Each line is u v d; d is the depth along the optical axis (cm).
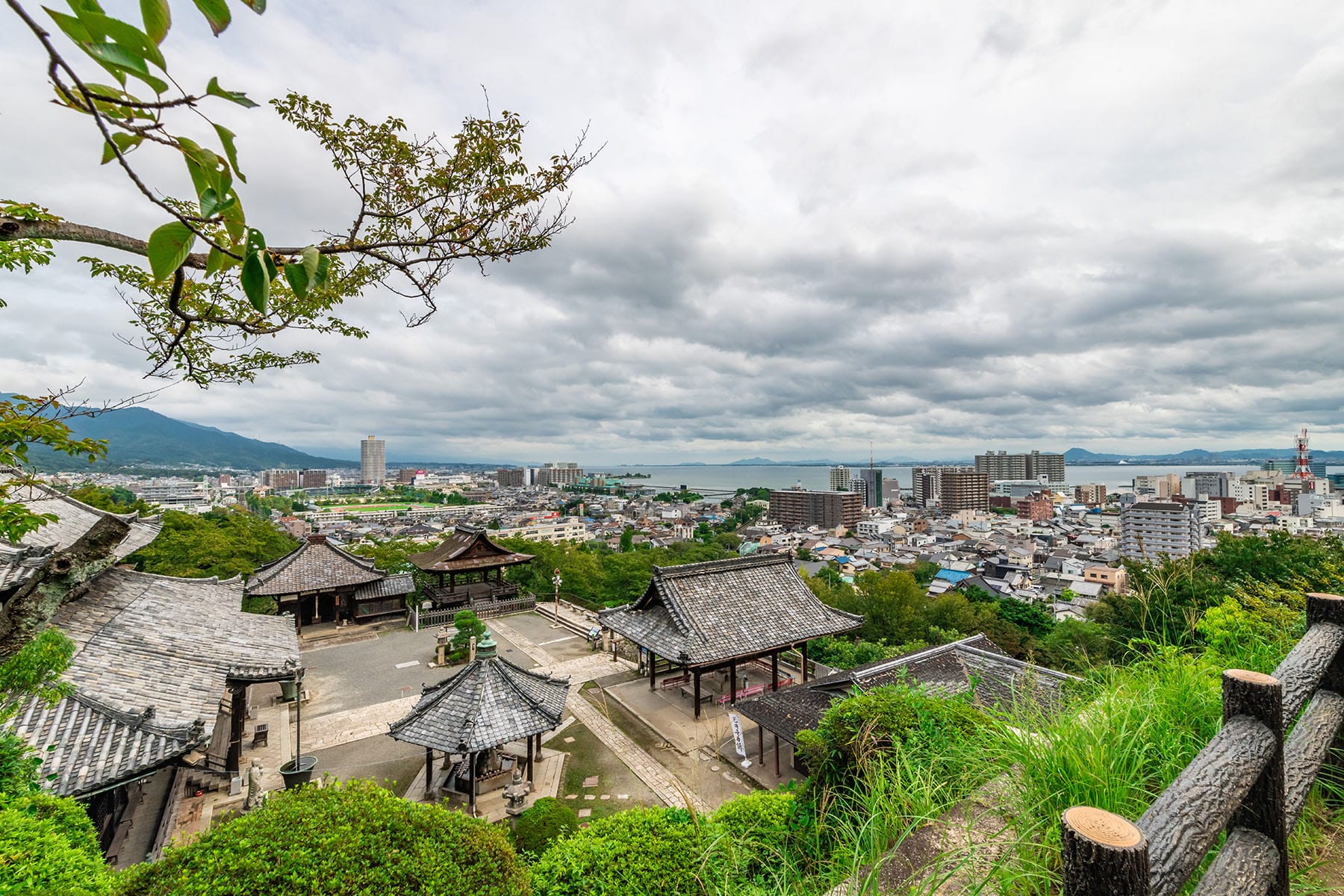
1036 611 4662
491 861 518
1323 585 1928
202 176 157
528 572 3869
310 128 388
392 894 449
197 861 446
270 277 176
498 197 434
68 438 481
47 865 484
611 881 674
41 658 628
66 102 138
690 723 1702
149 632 1439
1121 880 127
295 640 1725
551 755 1533
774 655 1886
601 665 2248
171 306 284
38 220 260
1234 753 196
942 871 286
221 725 1692
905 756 436
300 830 475
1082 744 331
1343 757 313
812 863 513
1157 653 544
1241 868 192
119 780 930
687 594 1838
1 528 478
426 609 2958
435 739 1257
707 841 563
